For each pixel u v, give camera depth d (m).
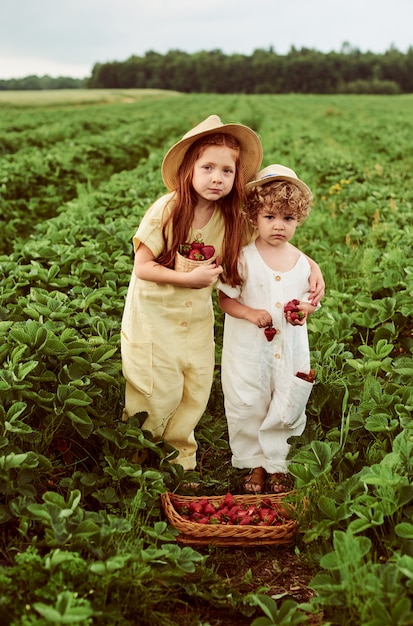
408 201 10.16
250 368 3.52
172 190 3.48
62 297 4.87
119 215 8.46
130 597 2.63
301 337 3.54
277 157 15.17
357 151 18.72
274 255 3.52
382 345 4.22
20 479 3.01
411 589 2.49
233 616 2.79
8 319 4.39
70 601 2.30
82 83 159.88
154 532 2.90
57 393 3.37
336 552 2.63
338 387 4.15
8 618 2.38
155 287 3.42
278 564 3.12
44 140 19.67
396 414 3.66
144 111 45.00
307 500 3.21
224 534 3.15
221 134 3.26
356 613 2.54
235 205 3.42
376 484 2.86
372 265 6.54
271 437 3.63
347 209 9.26
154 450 3.46
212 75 137.00
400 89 135.12
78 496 2.82
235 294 3.51
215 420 4.44
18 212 9.43
